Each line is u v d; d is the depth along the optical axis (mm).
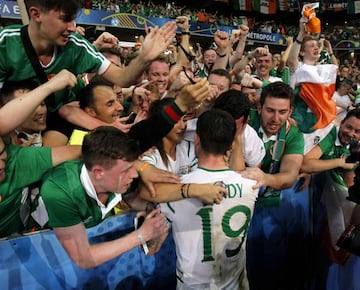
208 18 17375
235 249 1464
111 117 1822
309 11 2854
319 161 2020
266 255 2152
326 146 2143
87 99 1779
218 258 1432
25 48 1521
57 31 1433
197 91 1251
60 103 1797
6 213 1325
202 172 1375
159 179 1395
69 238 1220
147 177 1397
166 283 1771
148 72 2742
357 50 20062
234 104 1567
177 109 1281
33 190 1406
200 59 5500
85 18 11922
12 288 1347
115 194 1321
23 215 1409
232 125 1364
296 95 2609
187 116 1821
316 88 2467
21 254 1348
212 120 1346
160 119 1300
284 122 1912
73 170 1221
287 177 1740
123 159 1124
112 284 1585
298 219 2238
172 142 1680
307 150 2523
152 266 1696
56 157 1290
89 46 1747
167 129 1311
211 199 1299
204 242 1402
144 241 1325
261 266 2148
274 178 1627
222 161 1415
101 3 13000
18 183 1276
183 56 2664
